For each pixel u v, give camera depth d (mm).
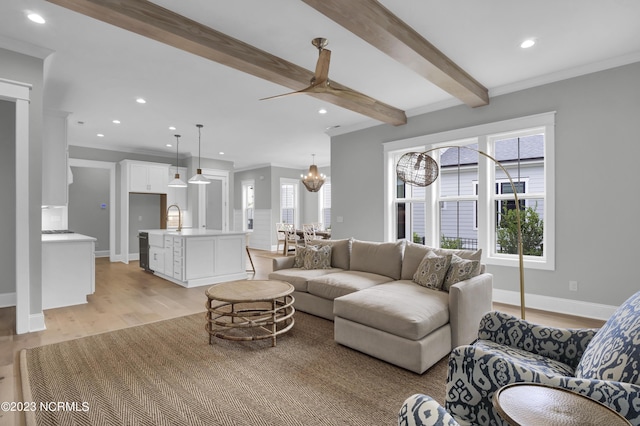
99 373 2363
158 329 3275
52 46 3133
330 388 2174
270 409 1941
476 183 4656
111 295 4629
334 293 3355
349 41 3072
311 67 3611
